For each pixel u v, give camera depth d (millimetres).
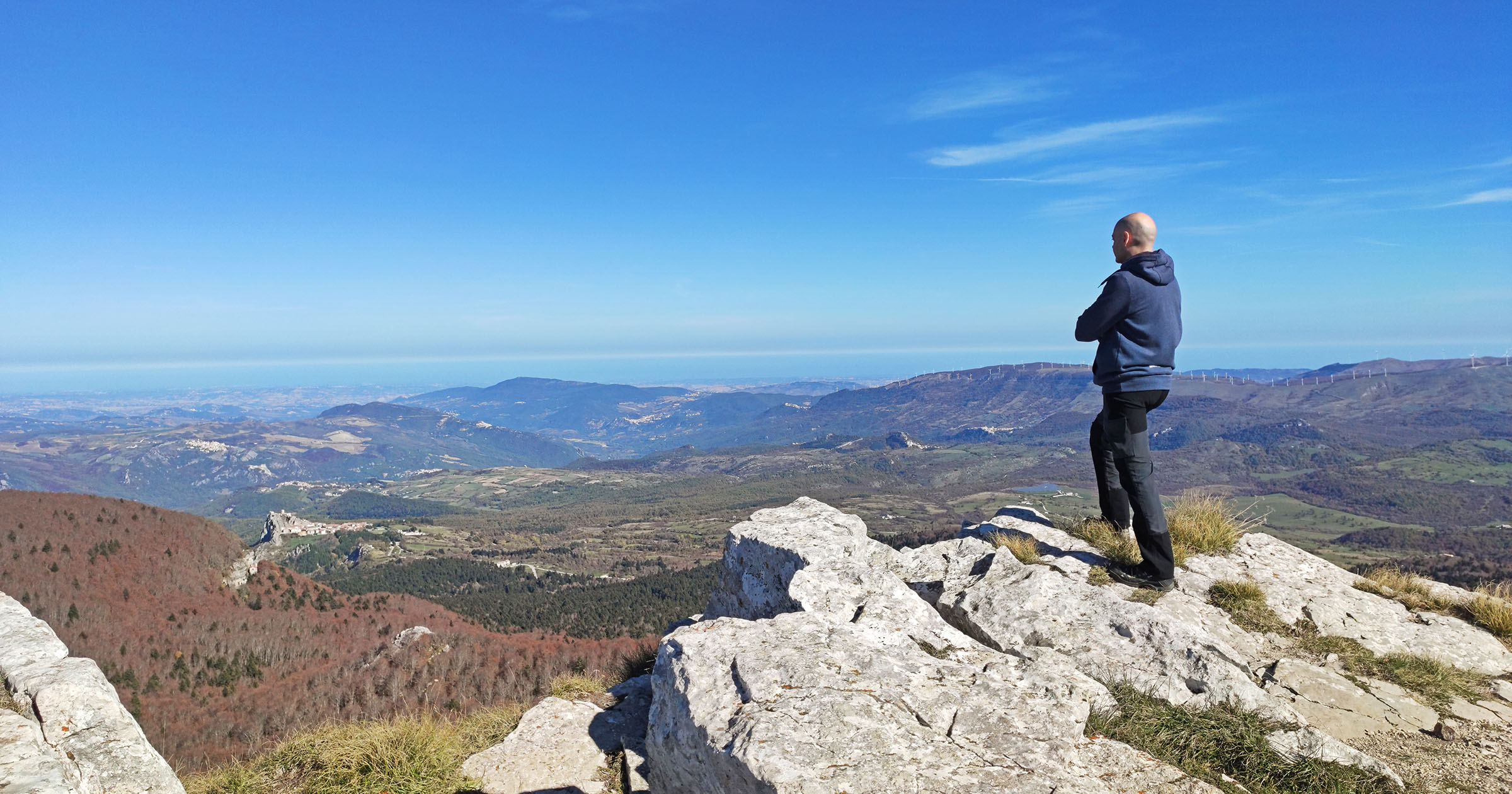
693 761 4336
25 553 94812
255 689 68562
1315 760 4715
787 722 4008
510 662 39844
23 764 4707
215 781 8328
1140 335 7105
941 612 7281
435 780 7105
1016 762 3898
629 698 8070
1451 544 162250
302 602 110125
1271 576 7883
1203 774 4605
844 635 5246
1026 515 10094
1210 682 5484
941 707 4387
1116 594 7406
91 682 5859
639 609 136250
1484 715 5586
